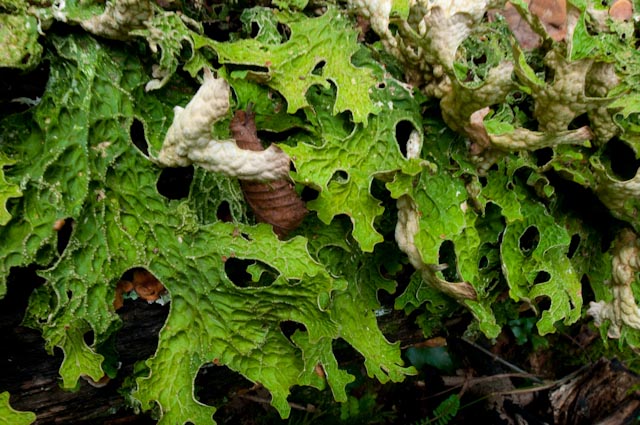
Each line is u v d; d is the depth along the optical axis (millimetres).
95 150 235
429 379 479
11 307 245
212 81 218
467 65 272
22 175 228
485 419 454
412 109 261
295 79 245
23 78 237
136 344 271
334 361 265
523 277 278
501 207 270
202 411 240
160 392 237
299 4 260
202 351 244
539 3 295
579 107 233
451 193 264
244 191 250
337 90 247
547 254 282
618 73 275
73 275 232
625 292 299
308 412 414
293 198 250
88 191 233
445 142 269
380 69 261
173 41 233
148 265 241
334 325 248
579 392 453
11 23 223
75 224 230
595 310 311
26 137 233
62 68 234
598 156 277
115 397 282
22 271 239
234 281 271
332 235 268
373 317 279
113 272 237
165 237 243
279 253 243
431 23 233
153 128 245
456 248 259
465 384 472
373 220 252
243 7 271
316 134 253
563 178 289
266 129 251
